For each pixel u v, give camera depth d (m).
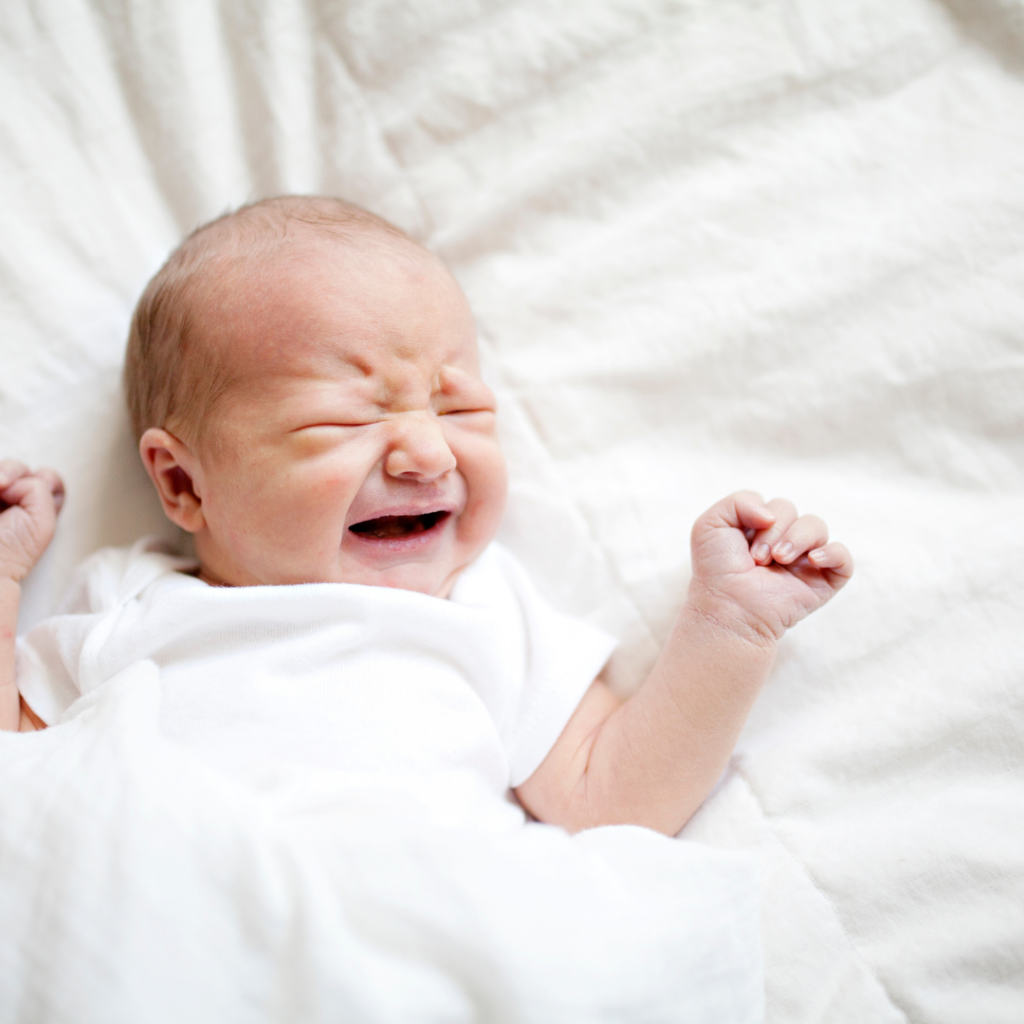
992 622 0.86
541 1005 0.58
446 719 0.84
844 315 0.96
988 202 0.94
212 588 0.84
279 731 0.80
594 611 0.98
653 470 1.00
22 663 0.90
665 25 1.01
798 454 0.98
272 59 1.04
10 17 0.96
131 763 0.65
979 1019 0.75
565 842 0.67
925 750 0.84
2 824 0.63
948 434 0.93
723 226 1.00
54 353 0.98
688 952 0.65
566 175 1.03
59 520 0.99
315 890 0.59
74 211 0.99
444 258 1.06
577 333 1.03
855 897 0.79
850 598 0.89
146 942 0.58
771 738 0.89
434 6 1.02
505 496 0.93
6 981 0.58
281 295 0.84
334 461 0.82
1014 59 0.95
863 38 0.98
